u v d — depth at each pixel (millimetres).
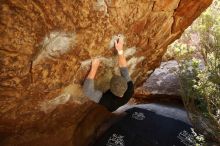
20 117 2924
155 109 5039
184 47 4465
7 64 2146
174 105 5398
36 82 2533
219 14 4484
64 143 3857
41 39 2225
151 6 2965
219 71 4129
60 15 2215
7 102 2527
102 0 2383
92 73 3002
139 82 4969
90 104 3793
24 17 2010
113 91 2885
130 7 2711
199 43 5289
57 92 2922
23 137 3389
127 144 4141
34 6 2016
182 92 4648
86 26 2475
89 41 2650
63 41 2412
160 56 4527
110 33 2799
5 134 3205
